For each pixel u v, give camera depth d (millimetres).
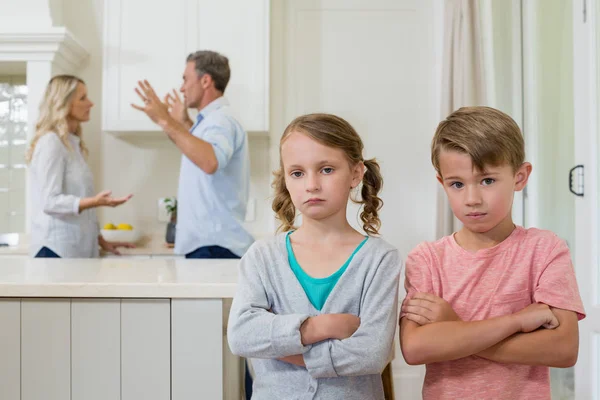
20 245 3098
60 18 3291
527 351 933
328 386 956
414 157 3406
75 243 2689
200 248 2461
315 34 3408
